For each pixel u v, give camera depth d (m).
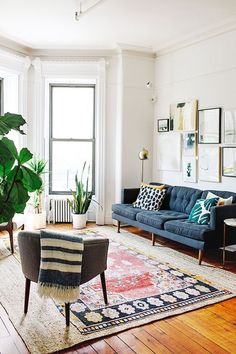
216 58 4.84
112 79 5.99
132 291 3.19
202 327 2.58
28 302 2.84
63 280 2.46
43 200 6.01
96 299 3.01
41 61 5.86
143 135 6.08
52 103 6.27
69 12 4.35
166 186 5.42
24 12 4.35
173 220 4.42
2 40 5.38
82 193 5.79
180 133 5.50
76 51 5.91
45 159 6.09
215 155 4.86
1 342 2.34
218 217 3.89
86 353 2.24
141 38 5.36
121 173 5.95
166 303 2.95
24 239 2.59
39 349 2.27
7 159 2.14
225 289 3.28
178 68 5.54
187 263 4.02
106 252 2.78
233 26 4.52
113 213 5.52
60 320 2.64
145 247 4.66
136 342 2.37
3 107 5.91
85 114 6.30
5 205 2.27
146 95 6.05
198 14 4.37
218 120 4.79
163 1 3.98
